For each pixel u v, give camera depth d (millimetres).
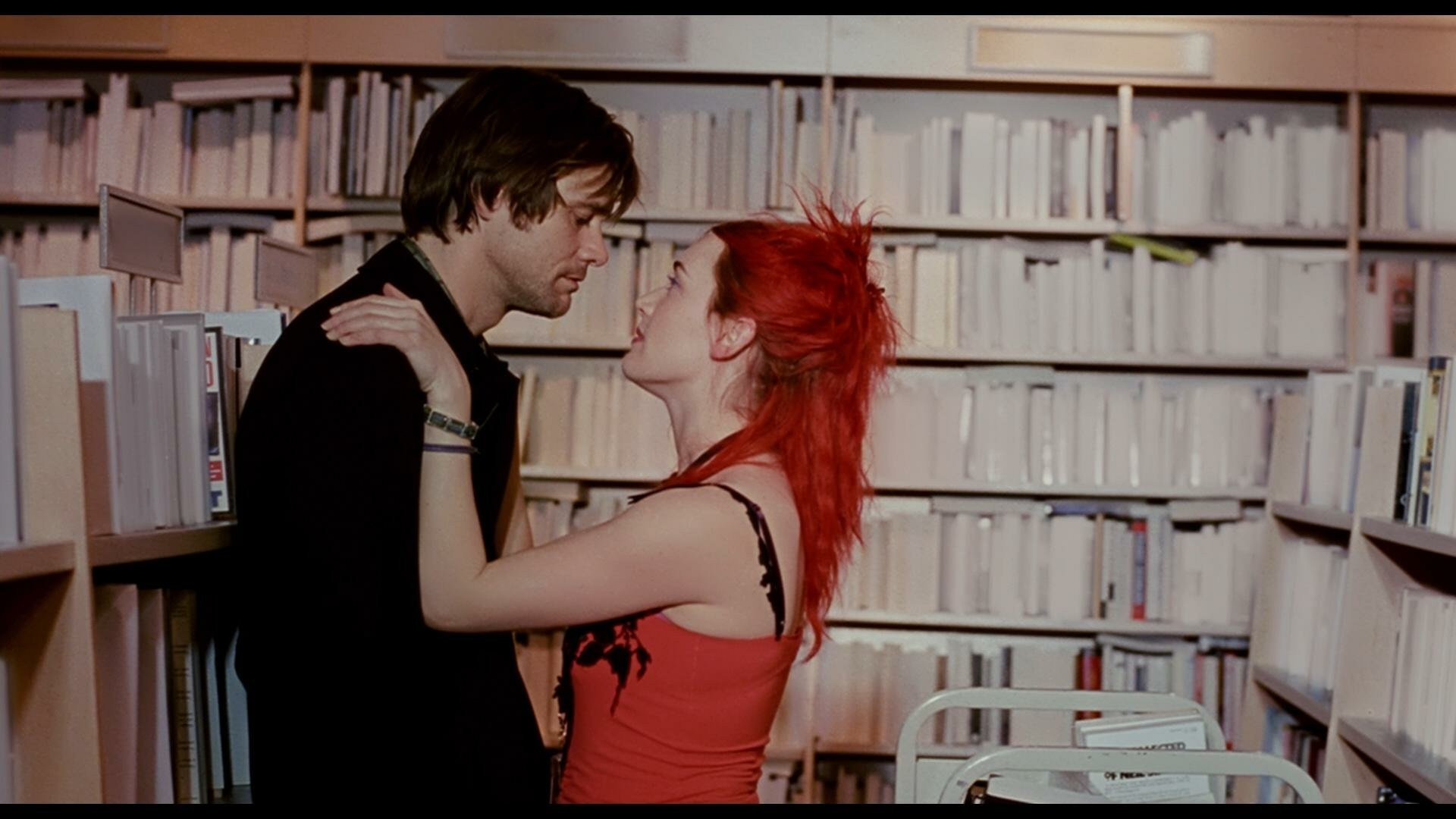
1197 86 3797
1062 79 3803
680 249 3895
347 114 3822
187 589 1632
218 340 1600
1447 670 2086
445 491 1381
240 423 1455
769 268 1476
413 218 1567
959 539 3799
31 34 3830
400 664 1412
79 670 1217
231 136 3879
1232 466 3787
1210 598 3758
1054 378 3830
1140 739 1904
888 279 3812
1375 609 2432
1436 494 2121
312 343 1405
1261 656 3150
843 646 3797
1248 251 3797
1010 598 3797
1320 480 2961
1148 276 3799
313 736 1374
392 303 1396
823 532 1453
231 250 3779
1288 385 4008
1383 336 3838
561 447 3828
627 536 1368
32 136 3877
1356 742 2324
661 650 1401
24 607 1222
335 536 1342
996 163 3842
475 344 1564
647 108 4082
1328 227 3799
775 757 3736
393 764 1396
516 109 1531
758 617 1403
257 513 1417
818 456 1464
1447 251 3980
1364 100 3887
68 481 1219
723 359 1486
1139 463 3793
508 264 1582
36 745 1218
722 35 3811
